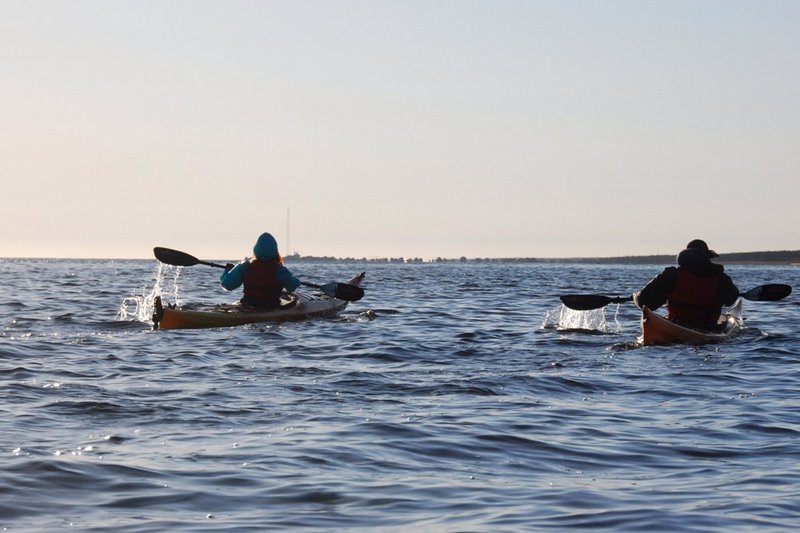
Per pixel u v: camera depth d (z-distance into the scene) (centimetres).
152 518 539
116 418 821
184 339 1490
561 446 747
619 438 779
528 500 592
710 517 556
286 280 1792
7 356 1220
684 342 1430
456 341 1504
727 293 1481
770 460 708
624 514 561
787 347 1407
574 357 1302
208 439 745
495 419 845
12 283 3828
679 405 934
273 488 609
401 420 831
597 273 7750
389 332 1634
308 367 1176
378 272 7438
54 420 805
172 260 1819
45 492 580
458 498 595
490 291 3425
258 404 905
